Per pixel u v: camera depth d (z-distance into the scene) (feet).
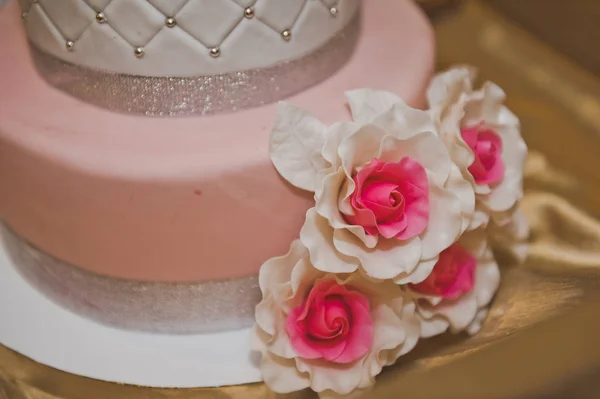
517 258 2.77
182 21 2.31
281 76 2.42
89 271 2.46
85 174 2.31
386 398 2.31
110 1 2.31
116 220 2.35
